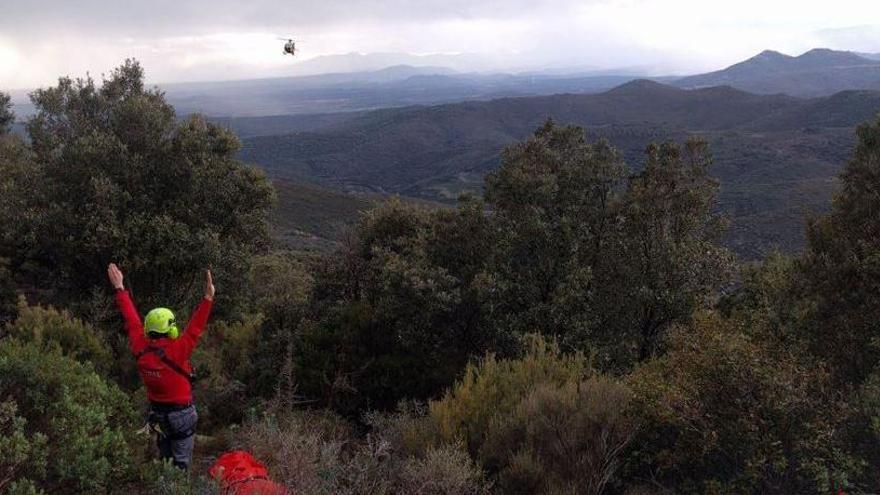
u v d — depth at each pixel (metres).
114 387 6.54
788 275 13.73
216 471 5.17
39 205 14.09
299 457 5.12
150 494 5.23
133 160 14.52
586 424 6.55
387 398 11.34
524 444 6.46
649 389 6.74
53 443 5.23
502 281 13.62
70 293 14.01
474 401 7.71
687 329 9.42
